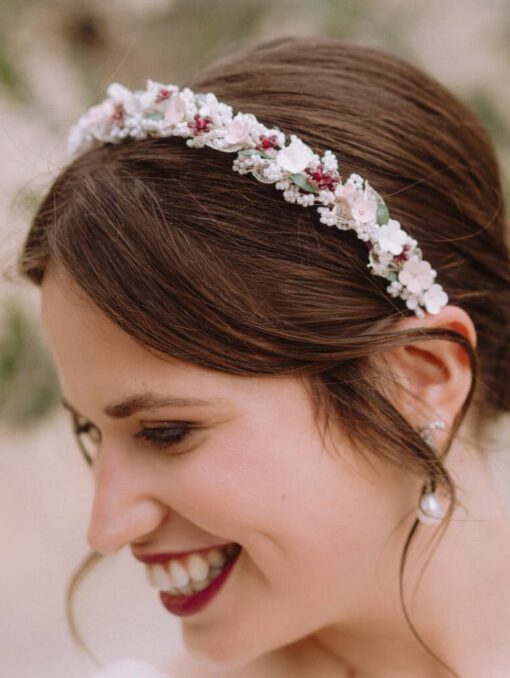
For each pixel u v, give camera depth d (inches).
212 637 48.9
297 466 44.3
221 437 44.0
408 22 91.0
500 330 53.9
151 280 42.4
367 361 45.5
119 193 44.4
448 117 52.1
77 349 44.5
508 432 57.4
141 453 45.9
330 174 44.7
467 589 49.3
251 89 48.4
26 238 49.3
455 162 50.8
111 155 47.1
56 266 45.5
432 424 47.1
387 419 45.2
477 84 90.7
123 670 59.5
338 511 45.4
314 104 47.9
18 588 132.1
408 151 48.5
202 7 88.5
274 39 53.5
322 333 44.1
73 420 55.3
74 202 45.4
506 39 96.1
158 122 46.1
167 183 44.4
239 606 48.1
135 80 88.3
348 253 45.1
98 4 89.2
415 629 48.9
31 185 58.8
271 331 42.8
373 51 52.2
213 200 44.0
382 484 46.3
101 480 46.4
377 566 47.3
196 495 44.6
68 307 44.5
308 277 44.0
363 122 48.0
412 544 47.8
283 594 46.7
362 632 50.1
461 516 49.9
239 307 42.6
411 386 47.3
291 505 44.4
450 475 50.1
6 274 53.1
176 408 43.5
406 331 45.2
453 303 49.6
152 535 47.7
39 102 85.6
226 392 43.3
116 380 43.8
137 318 42.2
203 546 47.3
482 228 51.6
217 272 42.7
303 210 44.7
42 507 145.9
